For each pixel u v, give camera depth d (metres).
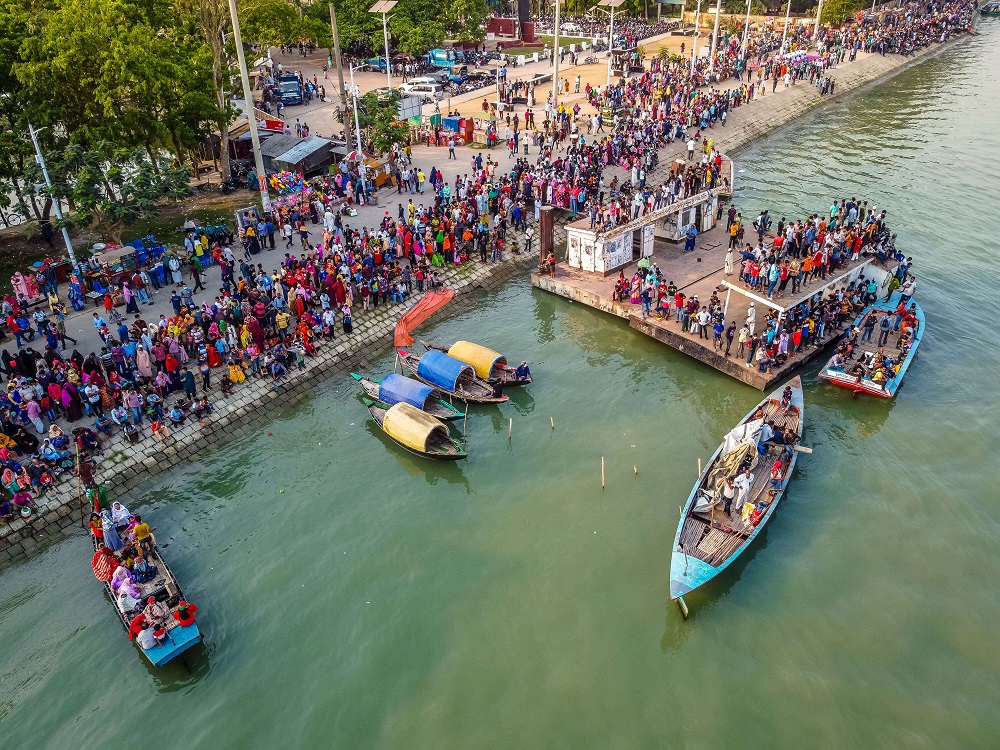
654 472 31.88
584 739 21.84
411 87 80.69
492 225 50.25
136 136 48.12
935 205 57.75
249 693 23.42
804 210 57.03
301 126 65.44
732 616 25.56
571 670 23.88
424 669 24.03
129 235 48.25
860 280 41.59
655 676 23.62
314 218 50.06
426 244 45.31
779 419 33.06
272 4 67.38
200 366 34.34
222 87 57.53
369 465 32.75
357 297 41.62
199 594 26.61
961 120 79.81
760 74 86.25
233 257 42.53
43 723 22.53
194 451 32.88
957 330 41.25
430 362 36.62
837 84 92.56
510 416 35.66
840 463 32.03
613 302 42.53
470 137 66.31
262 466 32.59
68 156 39.47
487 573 27.39
